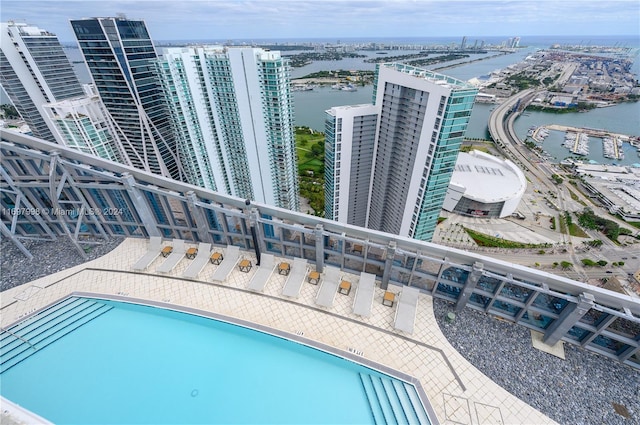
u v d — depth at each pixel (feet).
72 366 69.15
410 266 85.71
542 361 69.77
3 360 70.18
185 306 82.43
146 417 59.93
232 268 93.81
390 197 204.64
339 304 83.56
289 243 92.89
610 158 492.13
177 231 104.01
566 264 252.01
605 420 60.34
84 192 99.19
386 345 73.56
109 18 207.10
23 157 93.76
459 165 374.63
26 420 27.86
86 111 238.27
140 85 239.09
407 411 60.54
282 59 183.01
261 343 75.00
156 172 288.51
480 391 64.80
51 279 92.73
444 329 76.69
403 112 166.91
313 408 61.57
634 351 65.10
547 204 353.51
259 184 243.40
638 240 287.48
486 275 70.13
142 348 73.26
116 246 105.40
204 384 65.51
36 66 306.96
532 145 523.29
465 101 133.59
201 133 222.07
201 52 191.11
